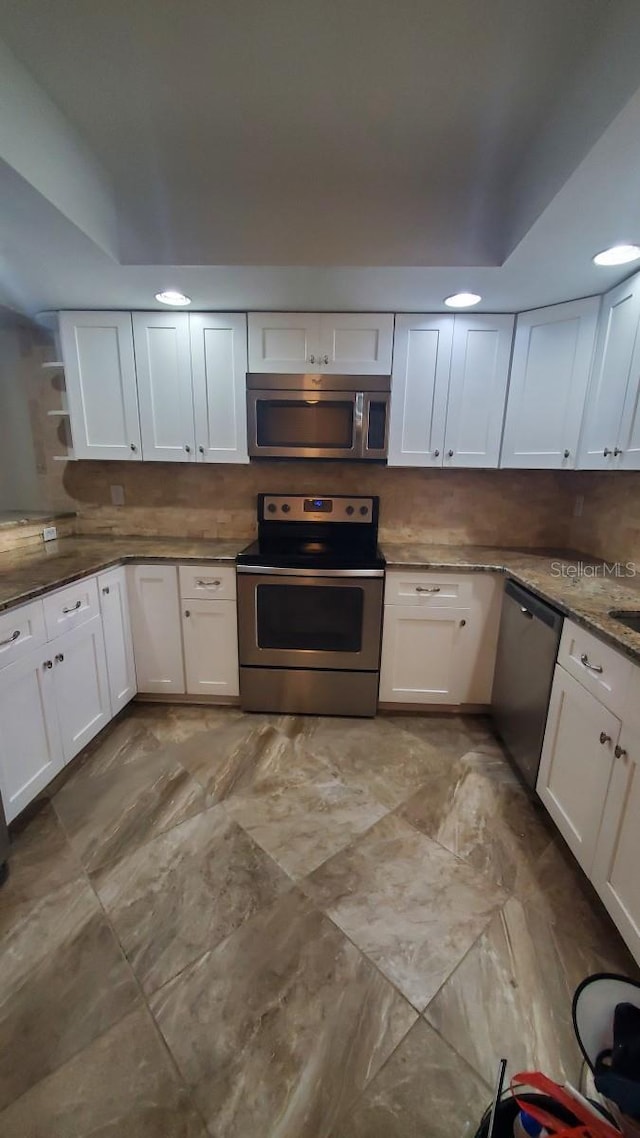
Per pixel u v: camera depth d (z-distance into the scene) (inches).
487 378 87.5
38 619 63.7
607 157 42.6
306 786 73.3
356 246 66.4
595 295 76.5
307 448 89.8
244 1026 41.8
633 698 45.7
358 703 93.4
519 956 48.3
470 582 87.1
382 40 41.5
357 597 87.9
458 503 104.1
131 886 55.4
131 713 94.2
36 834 62.8
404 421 90.0
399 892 55.2
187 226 66.3
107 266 67.8
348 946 48.9
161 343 89.0
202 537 108.3
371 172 61.2
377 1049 40.3
